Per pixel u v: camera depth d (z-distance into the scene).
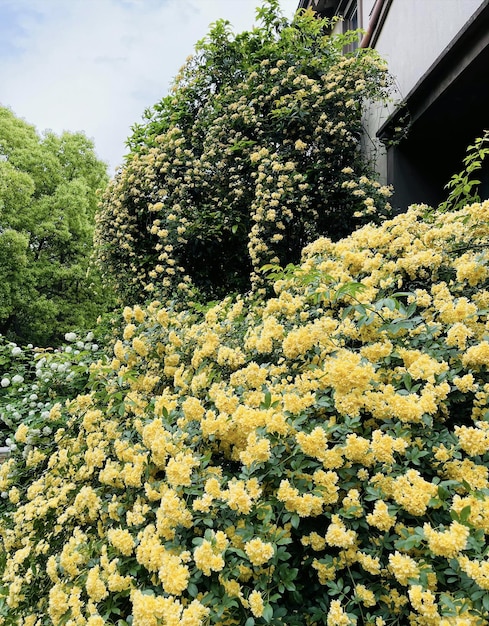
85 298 14.47
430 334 1.58
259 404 1.51
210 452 1.44
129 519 1.41
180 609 1.06
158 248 4.73
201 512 1.27
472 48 3.16
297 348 1.63
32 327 13.20
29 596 1.61
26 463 2.46
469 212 1.97
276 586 1.14
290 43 5.35
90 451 1.84
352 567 1.25
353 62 4.77
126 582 1.25
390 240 2.06
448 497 1.18
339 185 4.55
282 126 4.83
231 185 4.88
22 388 3.82
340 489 1.33
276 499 1.25
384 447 1.22
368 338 1.67
